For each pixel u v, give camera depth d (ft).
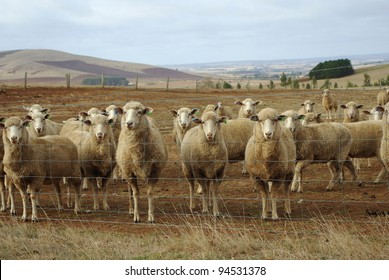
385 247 31.78
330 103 107.65
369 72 311.06
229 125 54.19
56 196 51.70
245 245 33.01
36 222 42.86
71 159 46.62
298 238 34.76
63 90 150.92
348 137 52.31
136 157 42.47
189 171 45.65
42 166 44.19
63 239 36.11
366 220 39.22
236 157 54.54
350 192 50.03
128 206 48.39
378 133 53.67
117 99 135.23
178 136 60.80
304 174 59.16
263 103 133.49
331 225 35.19
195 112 59.26
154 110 118.11
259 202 47.37
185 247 33.55
